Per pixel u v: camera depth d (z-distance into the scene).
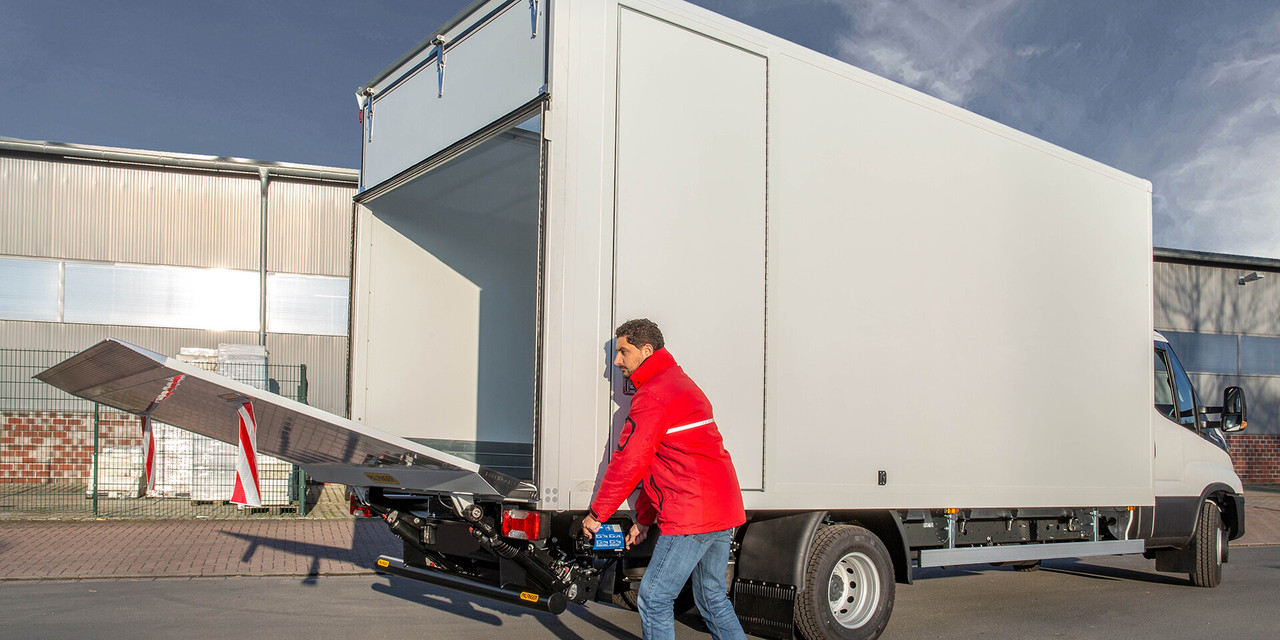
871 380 5.17
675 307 4.38
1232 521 8.30
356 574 7.69
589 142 4.14
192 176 14.55
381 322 5.85
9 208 13.87
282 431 4.29
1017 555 6.18
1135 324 6.98
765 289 4.72
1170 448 7.62
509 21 4.53
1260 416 20.41
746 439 4.57
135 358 3.77
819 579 4.85
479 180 6.10
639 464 3.68
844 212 5.12
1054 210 6.39
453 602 6.52
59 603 6.30
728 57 4.68
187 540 9.24
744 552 4.98
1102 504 6.58
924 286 5.50
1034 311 6.18
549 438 3.95
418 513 5.20
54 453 13.38
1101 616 6.66
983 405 5.79
